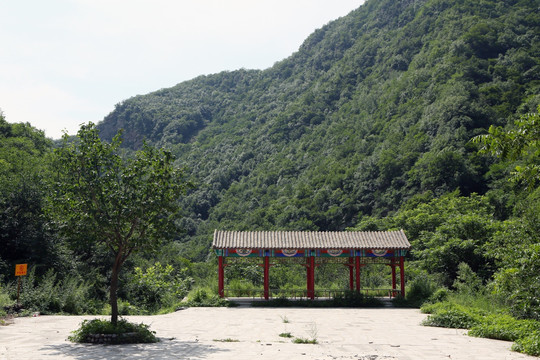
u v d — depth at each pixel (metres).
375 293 35.34
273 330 19.50
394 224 56.81
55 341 15.11
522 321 17.61
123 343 15.01
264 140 142.75
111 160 16.73
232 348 14.38
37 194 31.88
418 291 32.56
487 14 115.50
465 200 56.19
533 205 28.14
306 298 32.97
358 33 181.25
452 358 12.64
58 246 31.30
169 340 16.28
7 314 22.45
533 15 104.62
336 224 85.00
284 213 89.38
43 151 64.69
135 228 16.59
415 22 141.50
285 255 32.50
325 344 15.57
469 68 91.56
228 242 32.50
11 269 28.84
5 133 61.06
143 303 39.12
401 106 103.50
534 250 16.52
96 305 29.20
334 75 159.25
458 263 34.59
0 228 30.31
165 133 184.50
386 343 15.84
